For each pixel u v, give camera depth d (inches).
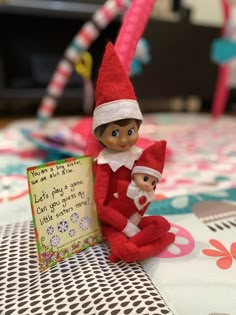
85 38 20.6
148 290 7.0
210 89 37.2
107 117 7.7
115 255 8.0
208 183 14.4
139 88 32.9
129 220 8.4
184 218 10.8
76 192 8.4
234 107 38.2
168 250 8.8
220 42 27.0
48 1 30.7
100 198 8.3
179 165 17.1
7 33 33.1
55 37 34.8
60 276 7.6
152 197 8.2
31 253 8.5
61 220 8.1
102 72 8.0
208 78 36.6
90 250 8.7
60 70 22.1
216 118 31.5
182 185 14.1
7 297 6.9
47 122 27.2
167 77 34.1
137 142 9.2
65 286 7.2
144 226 8.3
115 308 6.4
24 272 7.8
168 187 13.9
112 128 7.9
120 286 7.1
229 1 25.3
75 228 8.4
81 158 8.6
